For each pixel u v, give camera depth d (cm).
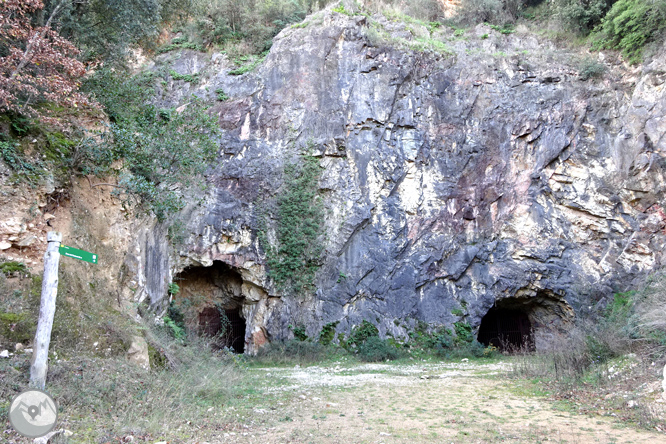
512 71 2048
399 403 764
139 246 1165
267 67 1970
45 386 532
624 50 2020
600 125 1941
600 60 2072
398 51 1994
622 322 1302
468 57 2070
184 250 1662
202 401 681
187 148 1115
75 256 582
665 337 905
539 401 764
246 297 1777
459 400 788
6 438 417
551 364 1052
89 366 637
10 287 672
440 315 1764
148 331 891
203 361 930
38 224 775
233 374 922
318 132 1861
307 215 1775
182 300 1722
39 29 820
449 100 1994
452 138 1952
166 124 1170
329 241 1767
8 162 754
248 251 1734
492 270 1845
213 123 1209
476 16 2391
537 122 1955
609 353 1009
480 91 2022
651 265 1752
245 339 1750
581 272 1820
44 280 546
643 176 1806
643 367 846
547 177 1909
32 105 855
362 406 739
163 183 1280
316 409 710
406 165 1891
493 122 1980
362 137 1880
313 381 1044
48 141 842
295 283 1709
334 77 1931
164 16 1391
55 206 831
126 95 1180
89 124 966
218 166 1789
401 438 542
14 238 724
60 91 777
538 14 2406
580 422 611
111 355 731
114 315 848
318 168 1828
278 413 671
